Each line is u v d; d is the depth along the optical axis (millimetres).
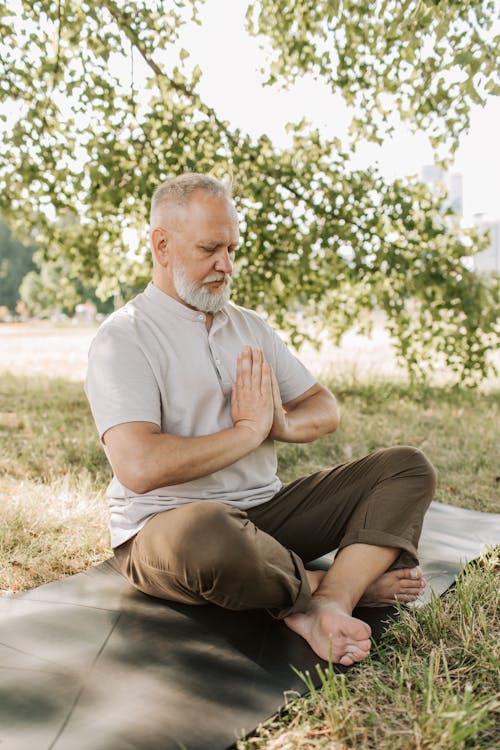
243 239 5316
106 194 4754
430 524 2994
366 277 5941
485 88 3156
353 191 5336
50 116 4762
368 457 2172
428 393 6250
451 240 5855
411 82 4074
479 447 4395
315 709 1570
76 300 5664
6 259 51438
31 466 3730
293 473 3840
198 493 2062
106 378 1976
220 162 4914
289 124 5148
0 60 4590
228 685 1666
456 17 3377
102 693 1619
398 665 1784
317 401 2453
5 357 10828
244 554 1776
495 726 1526
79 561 2535
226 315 2225
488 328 5797
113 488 2154
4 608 2076
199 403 2086
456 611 2074
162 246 2117
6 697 1595
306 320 6180
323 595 1951
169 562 1882
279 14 4629
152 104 4766
